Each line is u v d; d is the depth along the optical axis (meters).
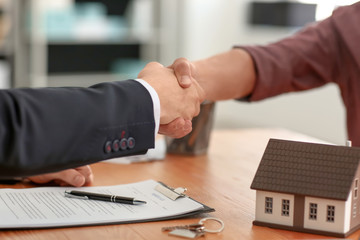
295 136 1.81
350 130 1.56
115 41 4.78
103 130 0.92
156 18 5.04
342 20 1.51
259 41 4.93
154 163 1.43
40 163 0.86
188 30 5.12
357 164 0.90
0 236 0.89
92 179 1.21
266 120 5.02
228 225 0.96
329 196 0.89
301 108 4.57
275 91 1.51
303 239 0.89
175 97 1.12
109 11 4.98
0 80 4.33
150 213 0.98
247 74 1.45
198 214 1.02
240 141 1.72
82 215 0.97
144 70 1.16
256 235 0.91
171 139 1.52
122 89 0.98
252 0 4.95
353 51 1.46
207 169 1.38
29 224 0.91
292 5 4.50
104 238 0.88
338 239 0.89
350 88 1.54
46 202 1.04
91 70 5.10
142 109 0.98
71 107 0.89
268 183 0.94
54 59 4.95
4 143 0.83
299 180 0.92
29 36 4.35
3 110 0.84
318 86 1.57
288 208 0.93
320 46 1.54
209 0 5.18
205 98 1.38
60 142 0.88
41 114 0.86
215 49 5.31
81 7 4.66
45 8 4.39
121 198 1.04
